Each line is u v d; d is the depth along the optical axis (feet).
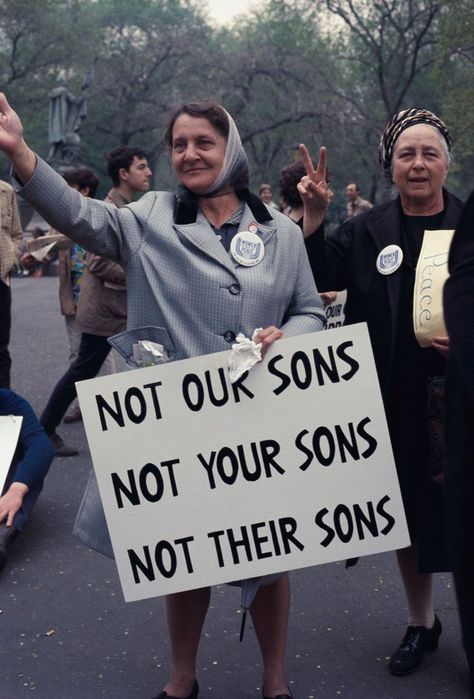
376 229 10.79
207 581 9.00
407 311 10.43
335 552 9.12
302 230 10.57
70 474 19.27
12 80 146.10
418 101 146.92
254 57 124.47
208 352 9.16
